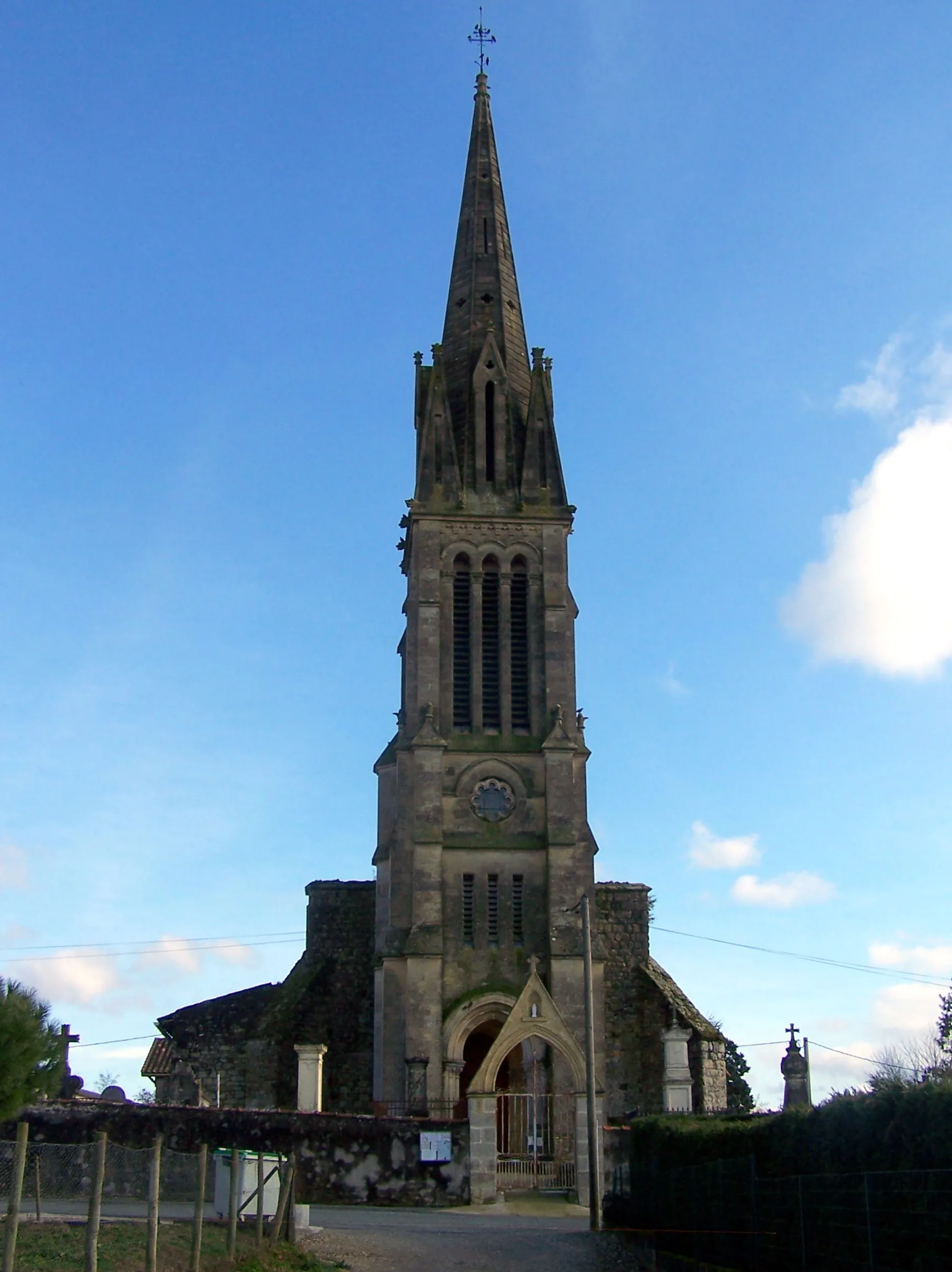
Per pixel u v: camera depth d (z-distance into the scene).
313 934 75.44
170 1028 74.62
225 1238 31.78
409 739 67.19
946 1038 60.47
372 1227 40.88
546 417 73.62
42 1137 47.34
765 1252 26.56
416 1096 60.12
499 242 80.56
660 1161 36.16
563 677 68.62
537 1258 36.03
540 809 66.38
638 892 75.31
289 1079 71.06
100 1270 26.17
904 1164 20.89
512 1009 61.25
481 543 70.56
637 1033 72.12
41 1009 31.62
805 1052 64.75
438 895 63.78
